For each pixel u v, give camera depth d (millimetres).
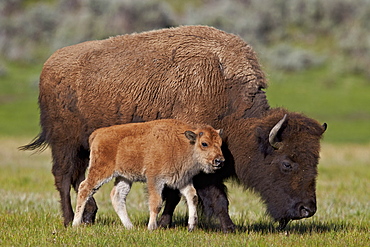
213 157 28578
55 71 34344
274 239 27109
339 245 25844
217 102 31031
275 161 29141
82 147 34219
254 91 31359
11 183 48906
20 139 104125
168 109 31609
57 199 40625
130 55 32875
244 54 32094
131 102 32188
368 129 140750
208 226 31609
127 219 30328
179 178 29344
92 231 27656
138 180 29797
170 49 32281
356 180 52656
